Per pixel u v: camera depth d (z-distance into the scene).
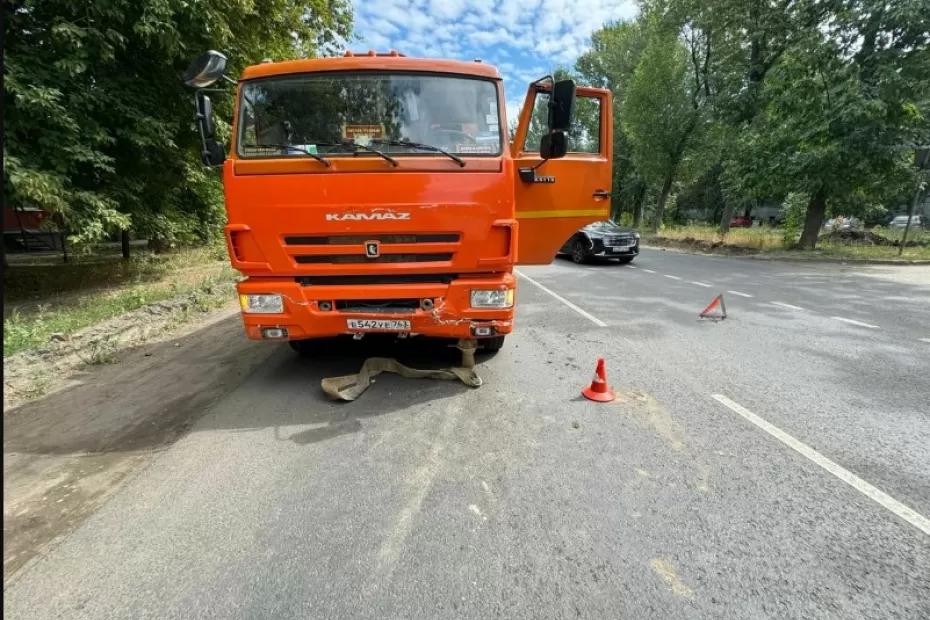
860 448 3.21
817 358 5.05
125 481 2.87
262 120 3.79
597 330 6.27
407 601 2.00
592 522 2.47
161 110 8.70
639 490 2.74
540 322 6.74
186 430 3.51
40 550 2.31
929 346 5.46
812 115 13.66
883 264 13.03
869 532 2.41
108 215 7.71
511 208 3.80
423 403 3.94
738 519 2.50
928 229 23.20
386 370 4.58
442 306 3.84
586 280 10.84
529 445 3.25
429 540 2.35
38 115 6.66
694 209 49.19
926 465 3.00
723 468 2.96
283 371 4.69
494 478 2.87
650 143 24.52
